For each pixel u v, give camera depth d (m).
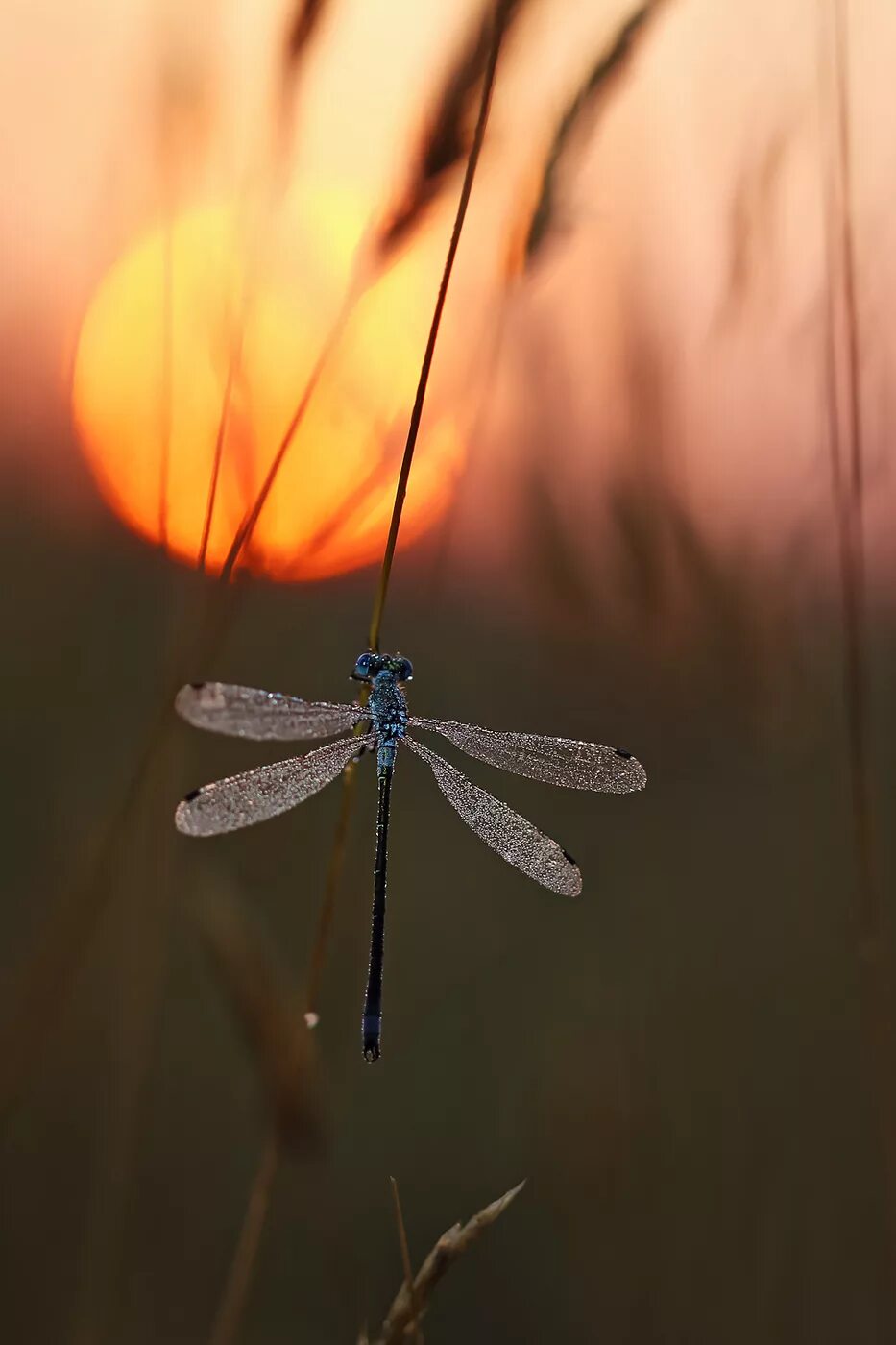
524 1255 0.41
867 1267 0.40
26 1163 0.41
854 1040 0.41
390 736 0.40
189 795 0.38
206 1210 0.41
